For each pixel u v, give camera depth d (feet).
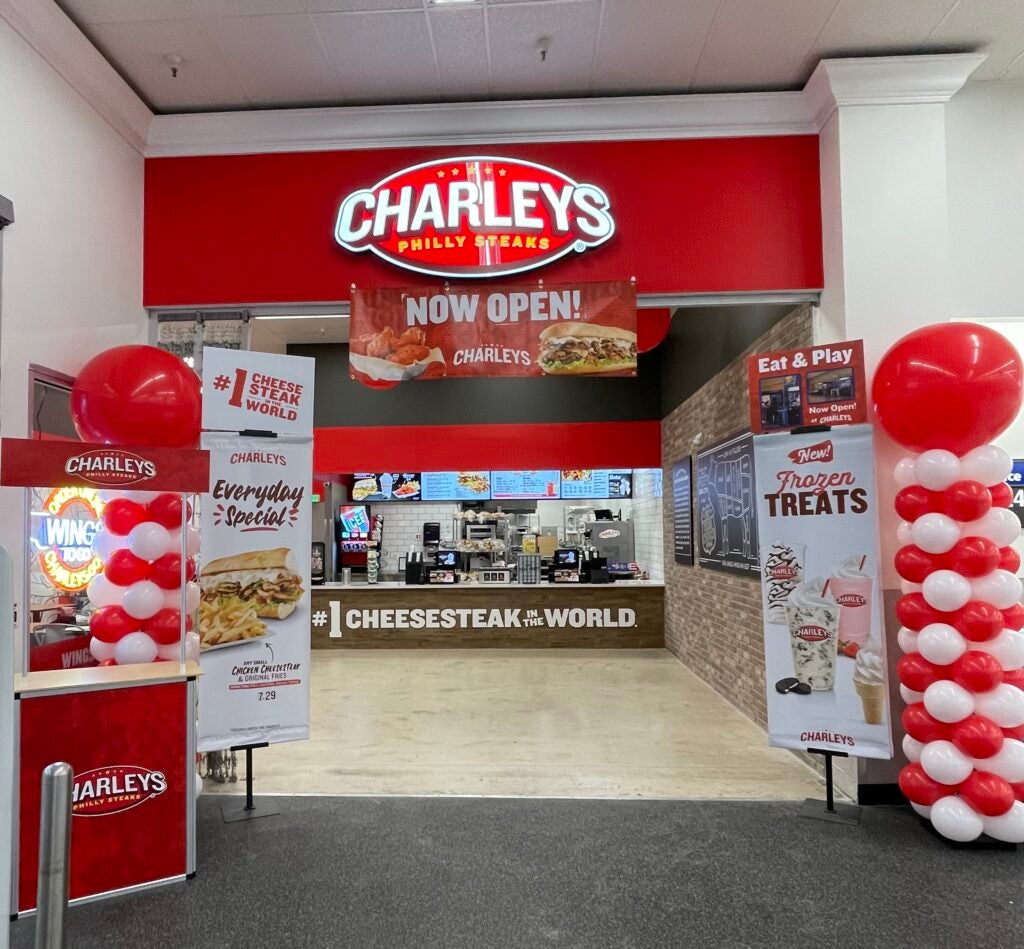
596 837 10.48
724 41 12.35
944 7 11.56
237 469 11.48
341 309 13.97
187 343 14.01
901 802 11.70
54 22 11.00
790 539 11.43
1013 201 13.46
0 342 10.21
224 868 9.58
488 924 8.20
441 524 33.81
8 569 5.02
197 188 14.05
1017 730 9.92
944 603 9.99
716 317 19.85
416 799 12.05
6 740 5.00
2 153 10.34
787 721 11.32
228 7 11.34
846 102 12.85
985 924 8.15
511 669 23.85
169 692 9.37
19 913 8.54
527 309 13.62
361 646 28.09
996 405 9.97
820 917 8.31
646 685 21.17
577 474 32.42
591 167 13.85
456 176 13.76
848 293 12.67
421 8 11.47
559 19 11.76
